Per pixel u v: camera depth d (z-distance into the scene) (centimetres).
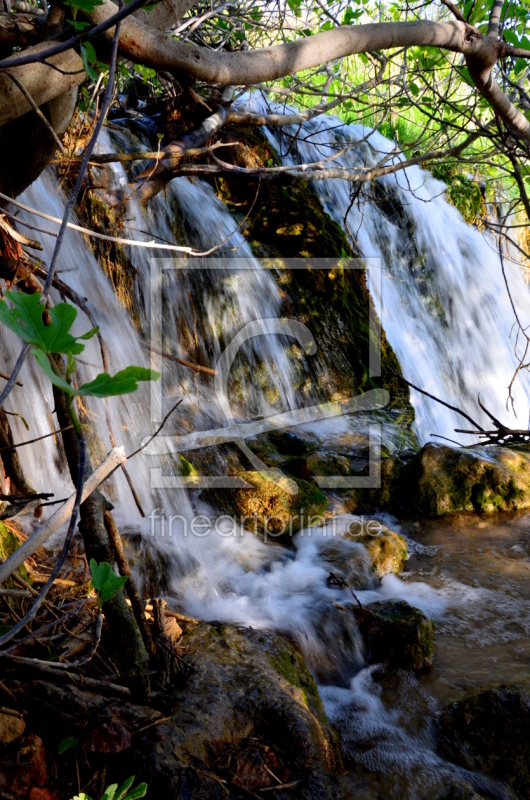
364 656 288
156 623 235
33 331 76
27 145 243
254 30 541
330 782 206
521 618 312
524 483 435
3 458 255
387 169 429
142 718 192
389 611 303
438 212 818
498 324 809
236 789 189
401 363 663
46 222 384
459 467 436
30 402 352
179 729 195
